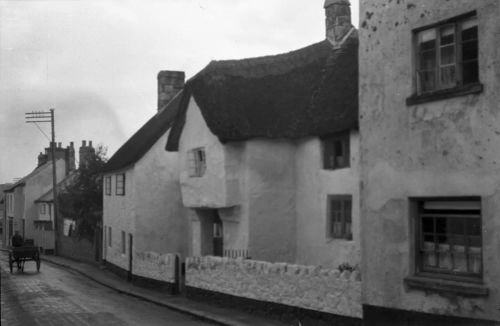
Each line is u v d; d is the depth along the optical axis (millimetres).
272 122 18156
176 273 20250
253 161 17828
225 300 16250
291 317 13516
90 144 49875
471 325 9555
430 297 10234
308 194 17562
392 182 11086
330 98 16953
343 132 15859
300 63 19828
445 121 10148
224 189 18234
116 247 29656
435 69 10586
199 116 19859
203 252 21125
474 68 9945
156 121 28531
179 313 16203
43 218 58250
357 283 11758
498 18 9336
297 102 18500
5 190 68875
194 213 21500
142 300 19516
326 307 12508
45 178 61031
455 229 10180
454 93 9969
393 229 11023
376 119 11492
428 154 10430
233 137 17734
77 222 38469
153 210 26203
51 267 34781
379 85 11469
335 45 19484
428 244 10625
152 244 26031
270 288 14312
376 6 11617
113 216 30734
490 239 9352
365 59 11812
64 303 18203
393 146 11102
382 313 11141
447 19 10234
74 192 38125
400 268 10844
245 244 17781
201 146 19719
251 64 19969
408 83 10891
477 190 9594
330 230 16547
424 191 10469
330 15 19922
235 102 18547
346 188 15758
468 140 9758
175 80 30719
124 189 28234
